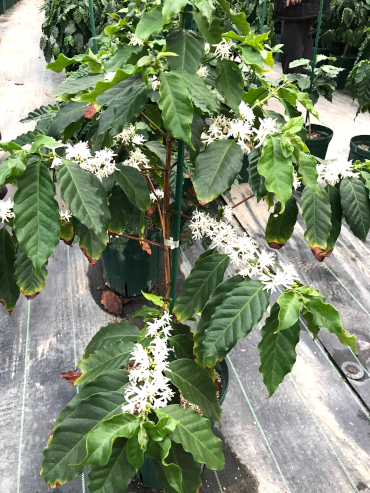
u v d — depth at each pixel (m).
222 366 0.91
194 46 0.53
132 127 0.72
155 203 0.84
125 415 0.49
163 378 0.55
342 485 0.94
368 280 1.57
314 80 2.11
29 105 2.98
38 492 0.90
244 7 2.70
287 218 0.65
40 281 0.63
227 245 0.66
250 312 0.56
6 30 5.77
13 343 1.26
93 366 0.66
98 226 0.52
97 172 0.63
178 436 0.51
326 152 2.37
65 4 2.87
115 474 0.50
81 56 0.70
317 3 2.26
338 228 0.68
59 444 0.55
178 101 0.47
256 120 0.67
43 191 0.51
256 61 0.57
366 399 1.13
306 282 1.55
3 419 1.05
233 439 1.02
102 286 1.49
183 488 0.57
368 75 2.05
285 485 0.94
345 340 0.52
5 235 0.62
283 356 0.56
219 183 0.54
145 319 0.71
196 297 0.67
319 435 1.04
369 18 3.18
